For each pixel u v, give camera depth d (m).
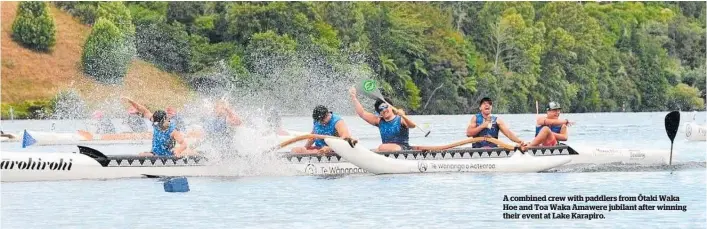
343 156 43.62
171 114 58.16
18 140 75.62
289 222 31.78
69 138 70.38
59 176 41.91
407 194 37.88
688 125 72.31
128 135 71.88
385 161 44.06
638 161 47.38
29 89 174.25
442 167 44.75
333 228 30.66
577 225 31.45
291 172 43.78
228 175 43.59
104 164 42.41
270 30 191.00
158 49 185.75
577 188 39.56
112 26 180.62
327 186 40.28
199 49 188.75
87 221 32.12
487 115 46.41
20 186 40.41
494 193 38.09
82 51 182.12
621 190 38.88
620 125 112.12
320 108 44.59
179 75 185.75
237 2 198.50
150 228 30.84
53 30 181.25
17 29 179.50
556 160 45.75
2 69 174.50
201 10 196.75
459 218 32.44
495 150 45.50
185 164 43.25
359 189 39.34
